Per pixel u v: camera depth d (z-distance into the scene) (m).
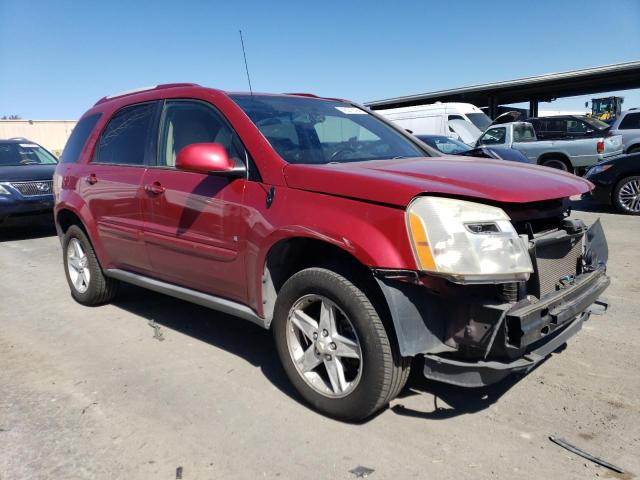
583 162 14.54
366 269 2.92
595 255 3.40
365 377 2.88
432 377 2.79
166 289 4.21
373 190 2.82
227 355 4.07
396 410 3.20
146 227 4.17
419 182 2.81
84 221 4.90
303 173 3.15
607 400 3.24
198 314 5.03
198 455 2.82
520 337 2.58
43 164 10.47
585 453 2.74
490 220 2.65
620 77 22.34
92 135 5.05
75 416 3.23
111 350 4.22
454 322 2.74
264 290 3.34
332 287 2.93
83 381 3.69
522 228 2.89
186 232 3.80
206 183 3.66
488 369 2.65
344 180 2.96
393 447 2.83
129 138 4.55
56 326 4.82
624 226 8.71
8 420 3.20
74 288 5.44
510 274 2.59
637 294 5.16
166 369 3.85
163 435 3.01
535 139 15.63
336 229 2.87
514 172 3.20
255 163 3.40
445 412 3.16
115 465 2.75
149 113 4.39
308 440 2.92
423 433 2.96
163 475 2.67
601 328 4.35
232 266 3.51
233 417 3.18
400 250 2.68
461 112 17.59
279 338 3.28
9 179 9.17
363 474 2.62
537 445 2.82
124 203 4.38
